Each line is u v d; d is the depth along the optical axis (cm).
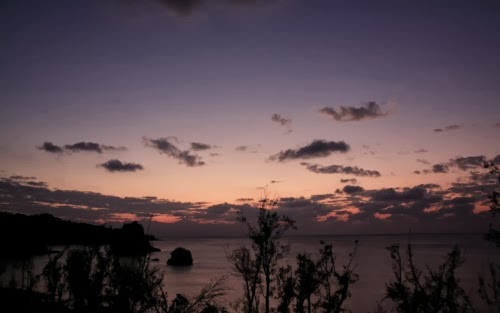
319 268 2788
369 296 7038
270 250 2880
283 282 2828
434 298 2184
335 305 2719
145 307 2231
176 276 10550
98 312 2214
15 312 2270
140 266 2242
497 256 16075
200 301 2419
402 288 2291
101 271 2277
